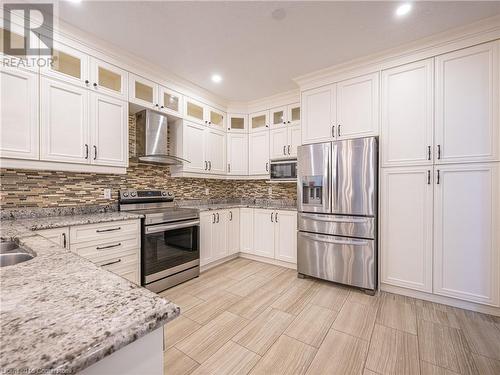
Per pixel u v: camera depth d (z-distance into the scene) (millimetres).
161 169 3232
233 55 2459
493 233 1983
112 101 2355
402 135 2361
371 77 2523
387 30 2057
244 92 3447
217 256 3342
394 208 2404
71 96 2072
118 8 1788
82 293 599
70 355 384
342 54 2436
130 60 2471
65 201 2312
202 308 2184
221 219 3426
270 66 2680
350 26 2004
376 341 1706
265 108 3750
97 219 2057
